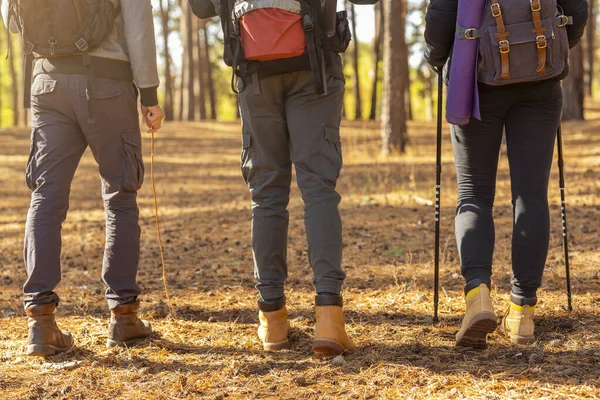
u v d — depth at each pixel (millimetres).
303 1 2957
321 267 3027
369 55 55281
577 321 3467
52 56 3102
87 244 7344
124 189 3246
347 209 8766
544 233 3127
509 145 3176
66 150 3176
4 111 51312
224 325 3709
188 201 11445
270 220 3180
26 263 3133
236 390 2689
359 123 29984
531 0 2914
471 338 3043
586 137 17141
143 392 2709
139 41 3109
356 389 2660
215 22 42375
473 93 3021
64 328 3719
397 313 3809
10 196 13438
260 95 3074
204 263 5742
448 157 15617
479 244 3088
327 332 2979
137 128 3270
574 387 2566
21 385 2818
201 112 35750
